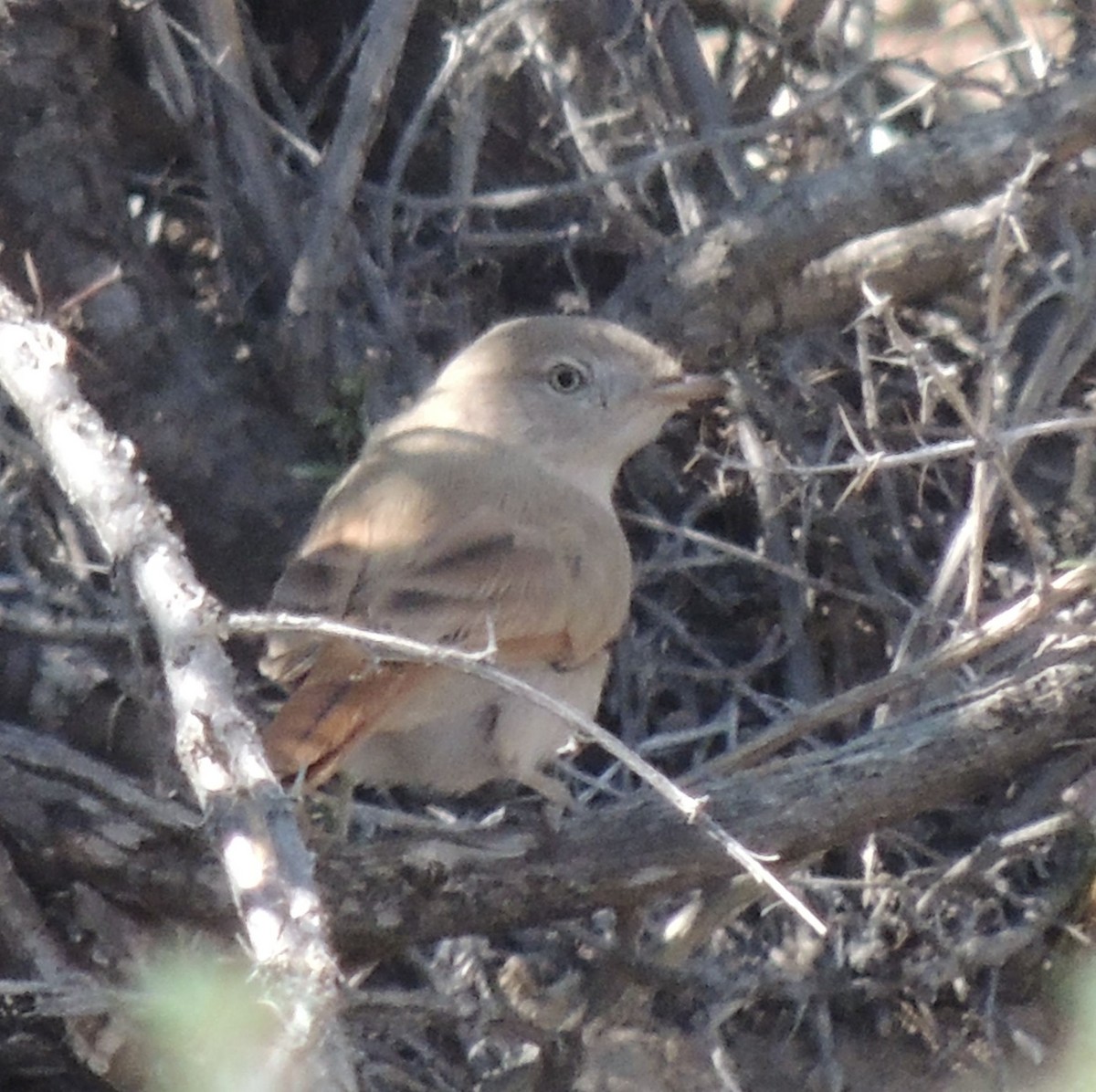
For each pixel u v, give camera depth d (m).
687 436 11.55
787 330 11.23
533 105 12.09
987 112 10.97
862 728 10.74
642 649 10.96
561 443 10.30
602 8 11.68
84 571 9.89
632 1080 9.41
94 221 10.42
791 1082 9.59
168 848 8.47
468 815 10.71
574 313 12.05
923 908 9.95
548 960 9.81
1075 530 10.91
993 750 8.70
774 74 12.19
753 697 10.69
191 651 5.84
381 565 8.94
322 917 5.38
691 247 11.20
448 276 11.91
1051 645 9.23
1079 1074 9.64
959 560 10.23
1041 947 10.00
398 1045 9.24
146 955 8.45
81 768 8.66
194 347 10.65
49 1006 7.56
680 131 11.74
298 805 7.34
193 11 11.29
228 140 11.20
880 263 10.99
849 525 10.99
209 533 10.62
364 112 10.51
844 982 9.67
